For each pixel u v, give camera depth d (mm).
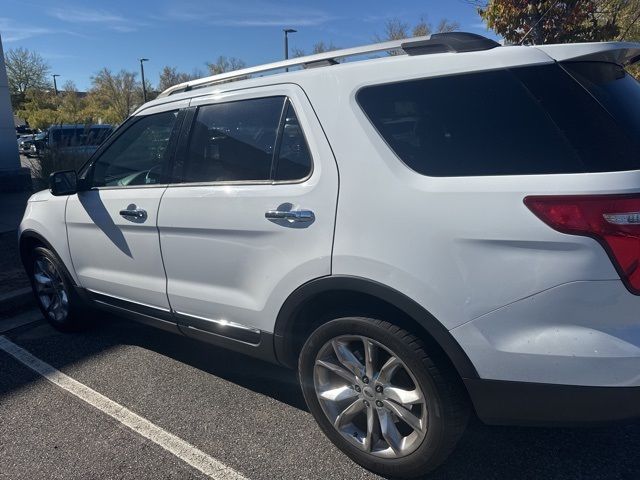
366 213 2361
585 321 1985
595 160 1979
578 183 1952
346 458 2766
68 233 4027
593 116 2043
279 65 2912
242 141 2922
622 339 1966
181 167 3227
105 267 3797
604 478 2535
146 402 3395
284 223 2625
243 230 2801
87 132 11477
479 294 2113
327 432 2746
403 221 2262
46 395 3531
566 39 7180
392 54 2602
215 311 3078
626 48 2260
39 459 2865
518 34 7363
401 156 2344
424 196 2229
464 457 2713
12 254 7051
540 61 2164
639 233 1905
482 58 2262
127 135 3678
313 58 2781
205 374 3754
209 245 3008
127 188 3557
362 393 2564
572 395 2047
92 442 2996
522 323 2064
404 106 2383
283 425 3088
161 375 3754
